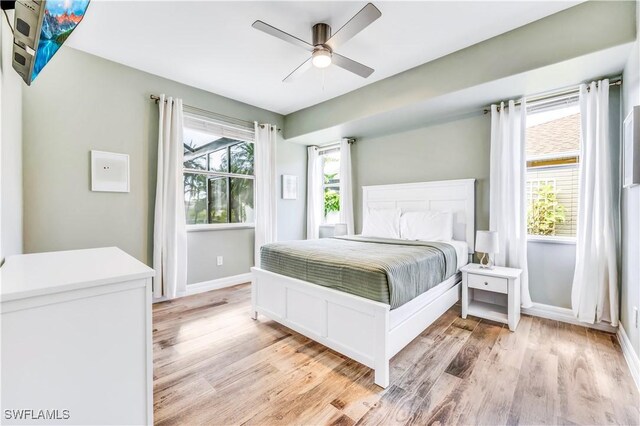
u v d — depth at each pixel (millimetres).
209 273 3684
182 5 2041
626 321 2080
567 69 2230
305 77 3184
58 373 861
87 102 2697
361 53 2670
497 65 2410
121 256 1398
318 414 1456
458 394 1604
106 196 2822
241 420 1419
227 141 3969
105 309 941
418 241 2994
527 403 1522
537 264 2777
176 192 3225
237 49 2625
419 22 2219
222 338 2309
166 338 2303
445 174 3428
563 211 2744
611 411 1458
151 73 3107
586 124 2430
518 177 2791
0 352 771
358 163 4371
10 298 773
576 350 2082
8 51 1637
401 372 1824
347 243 2926
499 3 2018
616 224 2342
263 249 2707
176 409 1488
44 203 2469
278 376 1785
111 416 958
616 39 1918
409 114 3295
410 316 2012
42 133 2459
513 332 2406
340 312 1927
